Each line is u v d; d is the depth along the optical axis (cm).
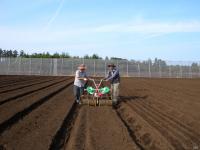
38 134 1120
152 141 1083
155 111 1744
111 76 1912
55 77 5750
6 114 1442
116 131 1196
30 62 6975
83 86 1959
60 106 1822
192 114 1634
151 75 7175
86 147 981
